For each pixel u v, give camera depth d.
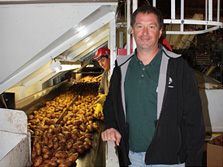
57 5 2.26
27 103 3.65
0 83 2.56
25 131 1.92
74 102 4.76
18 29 2.32
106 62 3.56
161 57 1.28
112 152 1.25
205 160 2.18
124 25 2.99
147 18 1.23
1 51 2.37
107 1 2.23
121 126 1.34
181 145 1.22
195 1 6.61
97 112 3.39
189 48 5.85
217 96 2.54
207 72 5.56
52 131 2.73
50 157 2.21
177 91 1.19
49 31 2.32
